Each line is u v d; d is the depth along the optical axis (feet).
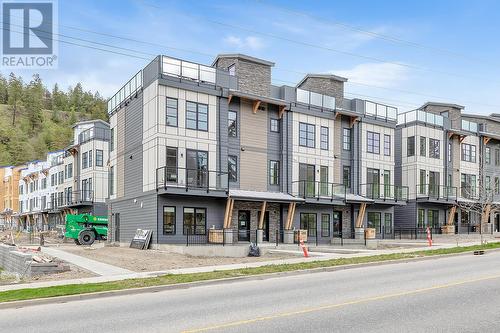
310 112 116.78
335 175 121.80
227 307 34.06
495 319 28.27
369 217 128.26
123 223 111.24
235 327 27.32
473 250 79.92
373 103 130.82
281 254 85.92
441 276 48.29
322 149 118.52
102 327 28.66
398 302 34.04
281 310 32.12
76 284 46.96
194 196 98.22
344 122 125.39
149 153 98.07
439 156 146.51
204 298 38.86
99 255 80.64
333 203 116.37
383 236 130.41
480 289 39.19
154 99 96.58
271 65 112.78
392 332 25.61
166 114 95.91
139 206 102.22
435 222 145.69
